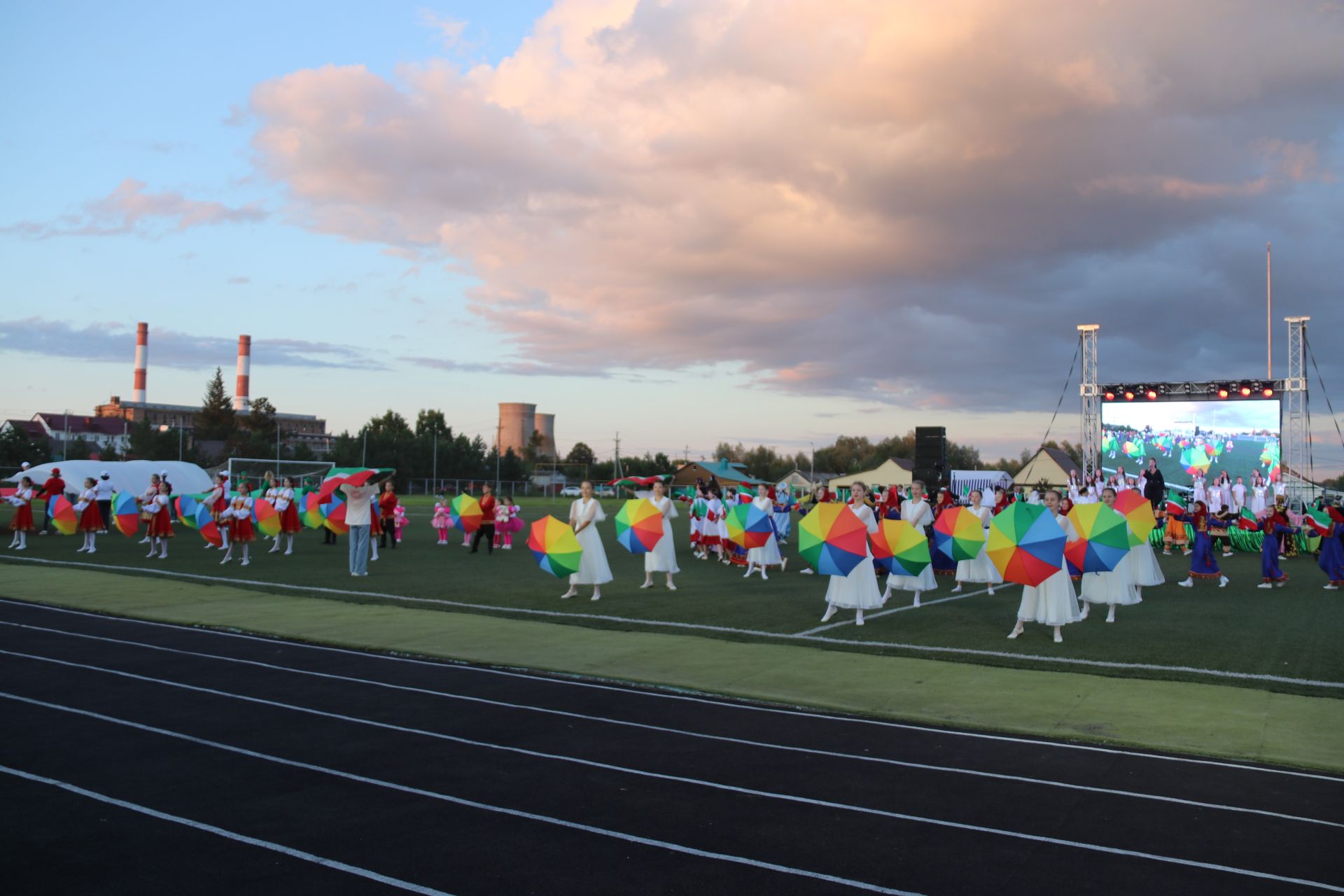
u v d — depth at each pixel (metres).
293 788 6.04
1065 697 8.63
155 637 11.68
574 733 7.44
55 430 102.88
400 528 28.25
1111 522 11.52
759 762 6.70
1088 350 33.69
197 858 4.89
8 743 6.99
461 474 89.62
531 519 41.22
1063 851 5.06
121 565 19.83
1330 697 8.58
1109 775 6.42
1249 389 31.41
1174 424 32.38
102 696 8.52
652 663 10.21
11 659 10.20
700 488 24.64
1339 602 14.83
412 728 7.54
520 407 121.69
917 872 4.78
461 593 15.76
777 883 4.64
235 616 13.31
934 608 14.43
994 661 10.23
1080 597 14.36
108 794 5.90
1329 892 4.55
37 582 16.86
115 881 4.59
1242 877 4.72
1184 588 16.83
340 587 16.41
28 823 5.38
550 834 5.28
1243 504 26.62
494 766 6.56
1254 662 10.05
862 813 5.64
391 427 105.94
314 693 8.77
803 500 45.94
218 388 91.81
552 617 13.29
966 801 5.88
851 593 12.55
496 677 9.58
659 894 4.51
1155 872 4.79
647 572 16.75
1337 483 35.69
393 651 10.88
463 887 4.57
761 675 9.62
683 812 5.65
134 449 75.25
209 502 20.97
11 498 24.03
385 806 5.73
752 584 17.25
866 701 8.52
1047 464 49.53
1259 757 6.79
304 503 25.86
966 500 31.44
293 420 130.75
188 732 7.35
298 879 4.64
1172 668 9.78
